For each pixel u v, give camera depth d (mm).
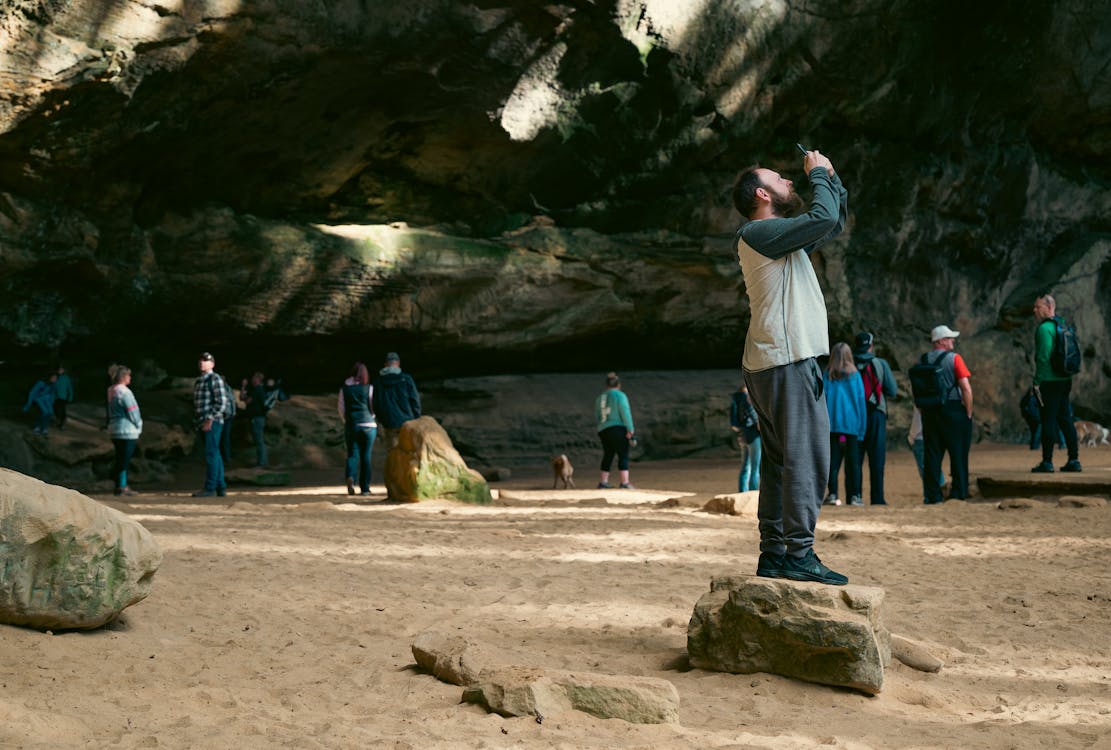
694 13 26766
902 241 34094
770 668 4750
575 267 29906
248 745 3412
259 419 23844
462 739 3582
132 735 3463
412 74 24500
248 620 5801
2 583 4734
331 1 22172
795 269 4914
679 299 31500
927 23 30391
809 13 28594
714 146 29875
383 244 27766
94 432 23734
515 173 28797
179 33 20719
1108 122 36531
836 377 14000
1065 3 32031
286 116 24188
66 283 23953
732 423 16547
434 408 29703
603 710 3947
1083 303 37344
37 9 19281
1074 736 3920
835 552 9305
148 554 5297
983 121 34312
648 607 6512
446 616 6105
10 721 3381
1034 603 6859
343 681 4516
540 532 10945
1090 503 13055
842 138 32031
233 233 25656
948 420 14164
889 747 3736
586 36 25688
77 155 21875
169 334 26625
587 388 31188
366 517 12891
